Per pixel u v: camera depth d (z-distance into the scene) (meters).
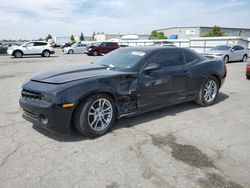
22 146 3.31
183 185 2.50
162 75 4.35
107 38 85.56
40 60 18.81
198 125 4.26
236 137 3.77
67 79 3.47
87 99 3.42
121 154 3.14
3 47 27.16
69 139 3.55
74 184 2.50
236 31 65.44
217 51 17.39
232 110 5.22
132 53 4.51
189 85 4.94
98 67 4.26
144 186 2.48
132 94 3.94
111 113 3.78
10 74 10.55
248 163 2.97
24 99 3.60
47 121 3.30
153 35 66.25
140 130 3.96
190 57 5.10
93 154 3.13
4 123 4.18
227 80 9.46
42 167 2.80
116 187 2.46
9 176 2.62
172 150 3.27
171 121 4.43
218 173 2.73
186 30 68.00
